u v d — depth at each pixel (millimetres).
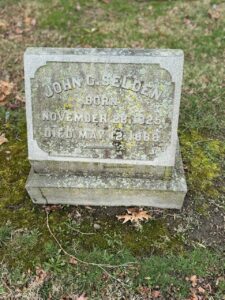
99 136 1066
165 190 1100
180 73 982
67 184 1108
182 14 1862
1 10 1895
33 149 1090
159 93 1008
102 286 1016
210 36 1748
